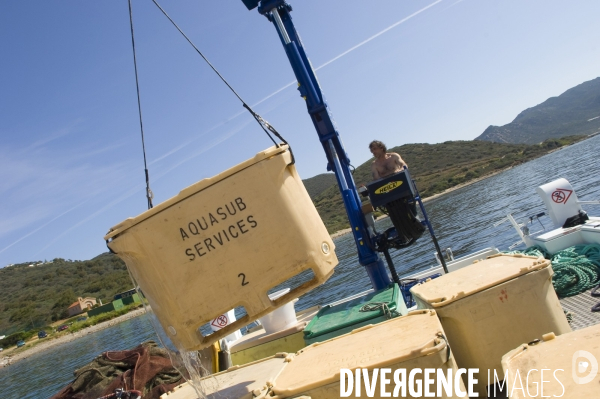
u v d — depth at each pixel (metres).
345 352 3.09
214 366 5.58
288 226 2.68
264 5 7.15
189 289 2.66
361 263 7.27
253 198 2.69
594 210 24.48
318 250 2.72
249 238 2.67
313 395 2.68
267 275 2.65
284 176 2.75
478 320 3.34
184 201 2.68
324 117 7.32
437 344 2.60
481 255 8.32
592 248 6.57
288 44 7.19
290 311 6.46
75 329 85.62
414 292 4.03
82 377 6.91
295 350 5.95
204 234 2.67
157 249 2.67
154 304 2.74
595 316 4.96
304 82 7.23
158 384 6.34
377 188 6.62
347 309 5.73
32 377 36.34
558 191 7.79
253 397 2.83
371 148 7.34
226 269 2.66
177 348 2.72
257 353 6.07
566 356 2.26
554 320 3.38
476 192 69.62
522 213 34.25
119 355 7.19
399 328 3.23
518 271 3.41
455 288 3.63
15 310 130.25
